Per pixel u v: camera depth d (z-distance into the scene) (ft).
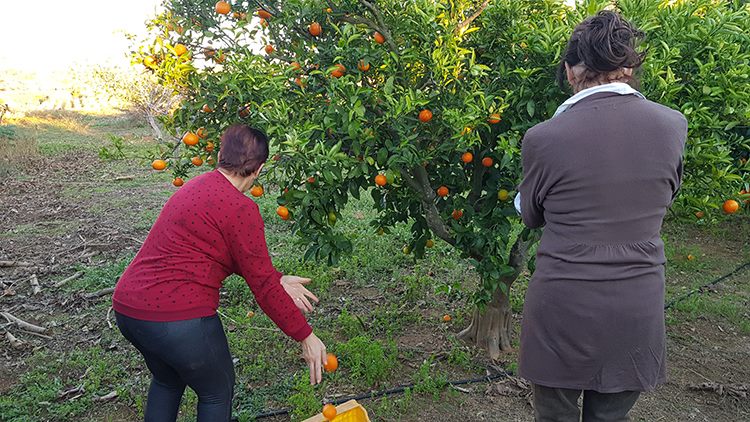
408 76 9.57
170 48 9.15
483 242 10.18
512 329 13.02
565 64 6.44
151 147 40.22
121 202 24.63
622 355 5.99
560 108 6.33
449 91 9.16
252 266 6.92
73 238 19.69
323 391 10.57
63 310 14.14
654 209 5.92
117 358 11.78
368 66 9.27
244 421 9.66
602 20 6.06
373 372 10.73
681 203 9.36
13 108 54.95
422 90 9.64
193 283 6.88
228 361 7.46
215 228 6.82
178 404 8.05
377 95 9.02
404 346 12.19
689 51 8.73
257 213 7.00
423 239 11.72
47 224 21.30
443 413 10.03
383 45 9.50
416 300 14.51
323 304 14.47
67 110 58.49
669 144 5.85
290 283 7.98
